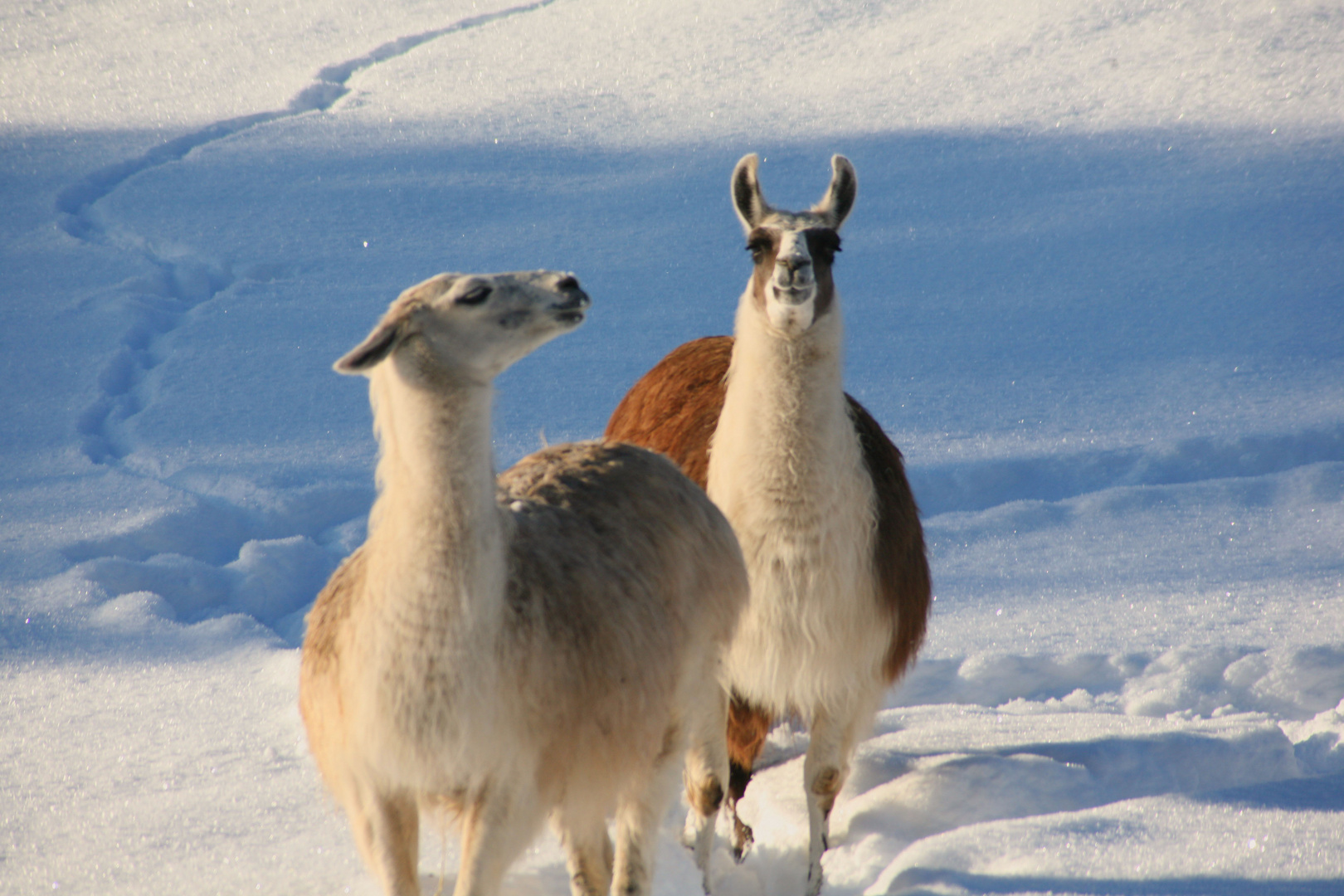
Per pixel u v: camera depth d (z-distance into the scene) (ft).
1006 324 145.38
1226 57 251.60
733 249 171.94
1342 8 273.33
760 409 53.57
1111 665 70.79
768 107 248.32
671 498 48.73
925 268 165.99
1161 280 156.66
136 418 116.67
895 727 64.08
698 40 294.87
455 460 36.37
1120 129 221.46
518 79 273.95
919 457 108.88
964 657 72.49
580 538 43.37
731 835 56.85
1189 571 85.66
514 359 36.99
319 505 97.55
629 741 42.16
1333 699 65.62
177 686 66.90
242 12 329.11
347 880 45.29
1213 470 105.81
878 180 204.13
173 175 209.26
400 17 325.21
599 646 40.98
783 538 53.36
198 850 48.16
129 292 152.56
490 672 37.22
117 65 291.17
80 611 77.30
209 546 91.25
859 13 306.55
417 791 39.37
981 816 51.24
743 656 54.80
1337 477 99.35
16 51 304.71
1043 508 98.48
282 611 82.53
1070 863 44.21
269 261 167.94
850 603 53.98
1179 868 43.37
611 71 277.23
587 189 202.28
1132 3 288.71
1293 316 142.20
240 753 57.98
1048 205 187.73
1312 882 41.70
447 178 208.03
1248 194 184.96
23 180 204.85
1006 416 118.21
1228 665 68.90
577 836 43.39
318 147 226.58
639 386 72.28
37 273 159.02
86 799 53.01
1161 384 125.08
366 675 37.27
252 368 130.00
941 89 252.62
